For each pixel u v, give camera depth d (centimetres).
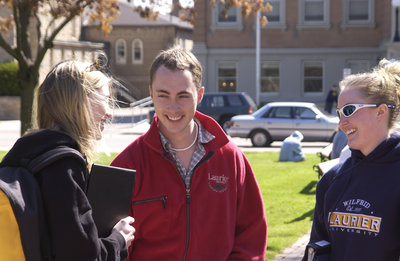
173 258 269
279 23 3319
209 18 3331
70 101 221
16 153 210
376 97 242
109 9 1374
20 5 1177
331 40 3303
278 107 1794
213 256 272
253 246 289
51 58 3662
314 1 3303
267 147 1805
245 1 1298
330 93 2952
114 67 4825
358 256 232
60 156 206
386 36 3209
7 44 1162
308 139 1750
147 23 4788
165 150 277
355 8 3278
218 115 2208
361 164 244
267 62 3350
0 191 196
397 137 238
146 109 3669
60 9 1173
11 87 3162
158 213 271
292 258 576
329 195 251
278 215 795
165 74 261
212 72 3353
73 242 200
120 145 1856
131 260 275
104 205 224
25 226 196
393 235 228
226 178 282
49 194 201
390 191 231
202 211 274
